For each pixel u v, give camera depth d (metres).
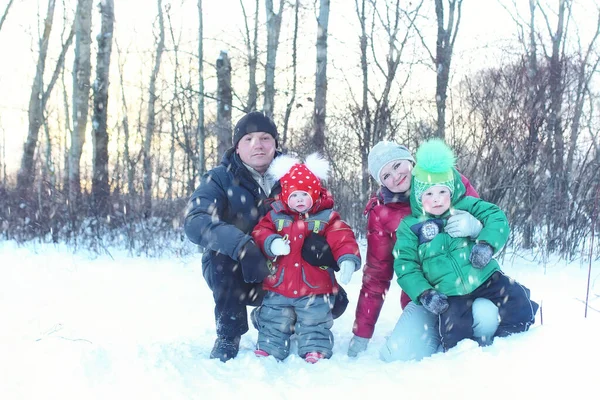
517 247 5.61
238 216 2.85
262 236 2.69
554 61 6.05
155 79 15.76
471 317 2.55
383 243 2.83
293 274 2.68
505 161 5.47
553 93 5.67
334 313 2.91
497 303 2.56
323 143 6.81
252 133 2.90
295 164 2.83
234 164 2.90
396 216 2.85
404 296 3.09
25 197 8.98
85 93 9.99
